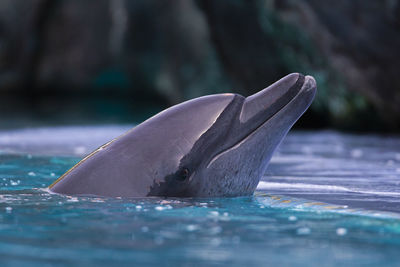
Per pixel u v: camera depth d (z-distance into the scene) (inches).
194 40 2972.4
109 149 495.2
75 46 3858.3
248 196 506.0
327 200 488.4
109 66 3959.2
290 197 503.5
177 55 3046.3
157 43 3774.6
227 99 506.0
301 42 1989.4
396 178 682.8
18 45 3624.5
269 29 2052.2
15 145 1118.4
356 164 849.5
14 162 781.3
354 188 581.9
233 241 324.5
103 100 3528.5
